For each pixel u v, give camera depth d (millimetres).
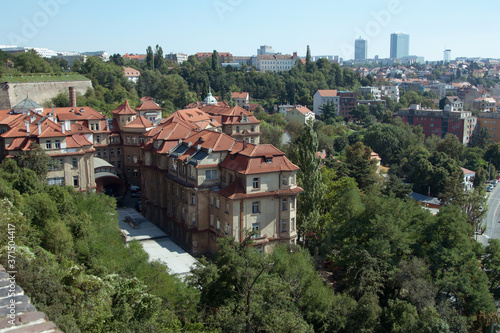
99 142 119375
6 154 82812
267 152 73625
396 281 64375
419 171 147000
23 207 56344
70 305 35000
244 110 143250
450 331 55719
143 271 51781
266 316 39438
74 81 177125
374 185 117125
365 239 71000
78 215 61781
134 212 99250
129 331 35188
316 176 83500
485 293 65062
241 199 70562
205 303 45688
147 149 93000
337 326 54000
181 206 81062
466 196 112000
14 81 152875
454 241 71062
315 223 82062
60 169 84375
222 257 48625
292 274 53688
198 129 93125
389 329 57125
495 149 186250
